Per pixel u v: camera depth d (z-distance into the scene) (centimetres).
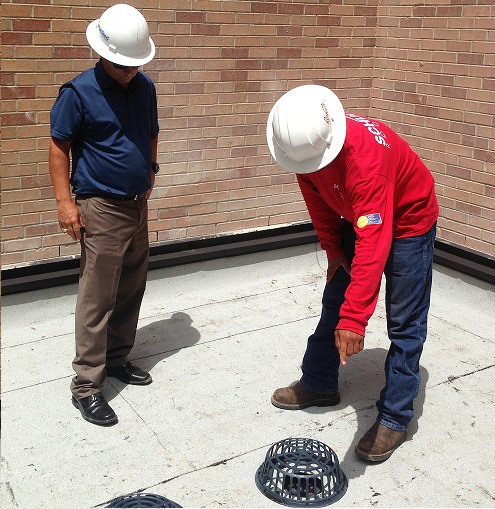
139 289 367
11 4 386
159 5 436
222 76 474
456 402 366
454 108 489
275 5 484
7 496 288
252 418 347
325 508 286
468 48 473
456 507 290
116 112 326
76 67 415
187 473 305
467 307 485
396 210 306
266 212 521
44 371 382
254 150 503
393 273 314
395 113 536
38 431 330
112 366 374
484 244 481
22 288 426
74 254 443
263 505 287
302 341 427
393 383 319
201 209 490
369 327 452
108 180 331
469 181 486
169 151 465
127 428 335
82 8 408
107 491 292
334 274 344
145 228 358
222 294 492
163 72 449
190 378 381
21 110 403
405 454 323
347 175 281
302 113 276
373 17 534
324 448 309
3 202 410
